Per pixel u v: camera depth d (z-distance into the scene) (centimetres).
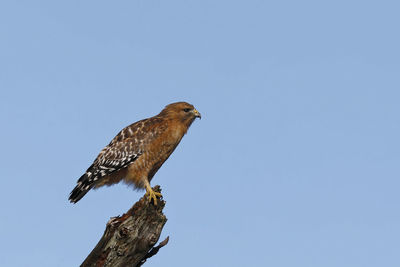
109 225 878
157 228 889
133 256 891
